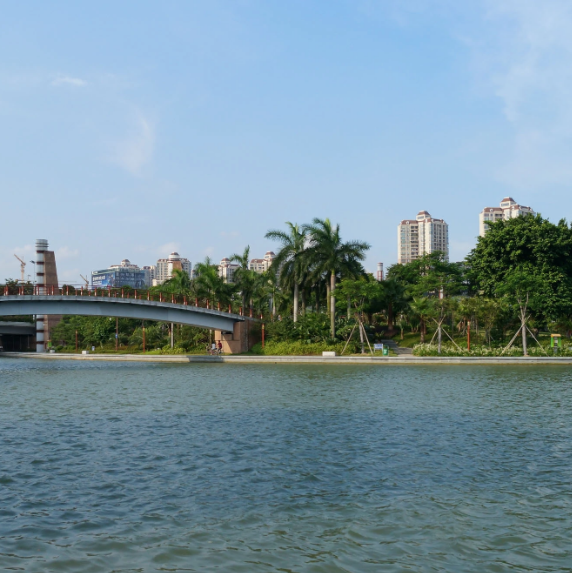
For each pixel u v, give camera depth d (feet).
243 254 307.78
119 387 150.61
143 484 57.52
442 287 296.30
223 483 57.88
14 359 326.65
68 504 51.52
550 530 45.80
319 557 40.83
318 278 256.73
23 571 38.50
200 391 137.59
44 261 412.98
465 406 108.68
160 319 257.75
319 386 144.87
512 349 232.73
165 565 39.60
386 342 286.46
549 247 254.68
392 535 44.75
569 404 111.24
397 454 69.92
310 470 62.69
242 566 39.45
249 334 284.82
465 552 41.73
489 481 58.80
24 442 77.25
